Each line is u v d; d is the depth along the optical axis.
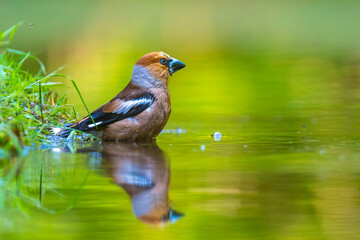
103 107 12.43
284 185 8.34
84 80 22.31
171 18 50.97
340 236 6.38
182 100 19.41
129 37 36.78
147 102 12.34
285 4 63.53
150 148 11.53
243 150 11.27
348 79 23.30
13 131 10.91
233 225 6.70
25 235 6.35
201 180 8.66
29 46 30.38
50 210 7.20
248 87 21.91
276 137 12.90
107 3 62.38
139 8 59.47
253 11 57.81
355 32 41.62
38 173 9.07
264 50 32.59
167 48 32.28
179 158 10.41
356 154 10.72
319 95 19.88
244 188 8.17
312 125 14.55
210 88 21.78
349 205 7.36
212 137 13.02
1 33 13.69
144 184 8.44
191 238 6.35
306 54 30.48
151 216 7.00
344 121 15.12
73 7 57.28
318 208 7.25
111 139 12.40
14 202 7.52
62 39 34.62
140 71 12.70
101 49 30.78
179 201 7.58
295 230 6.54
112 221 6.83
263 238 6.35
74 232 6.49
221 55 31.05
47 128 12.41
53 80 21.44
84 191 8.03
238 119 15.74
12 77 12.66
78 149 11.33
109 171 9.22
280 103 18.50
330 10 57.22
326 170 9.27
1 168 9.45
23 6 52.19
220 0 66.00
